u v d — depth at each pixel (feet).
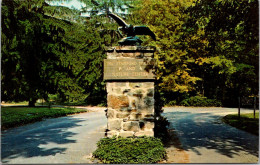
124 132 21.53
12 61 53.01
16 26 52.44
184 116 54.90
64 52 69.15
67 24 68.69
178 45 70.74
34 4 61.77
